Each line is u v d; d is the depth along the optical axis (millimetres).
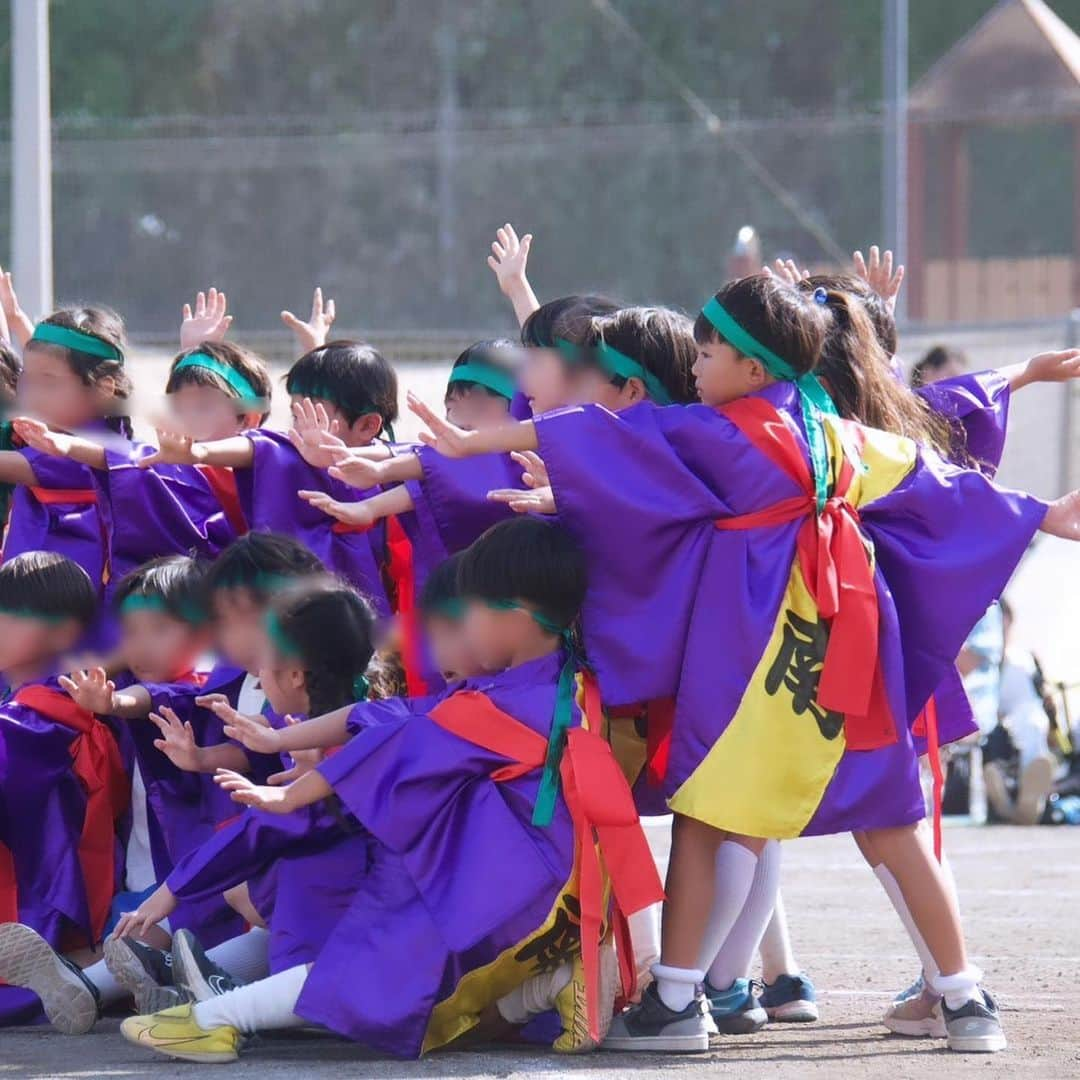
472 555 13406
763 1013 14453
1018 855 24844
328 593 14141
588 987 12781
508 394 16328
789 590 13203
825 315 14156
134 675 15695
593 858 12852
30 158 27906
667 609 13297
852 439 13672
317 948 13453
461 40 95938
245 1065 12875
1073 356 15844
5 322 19422
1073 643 36219
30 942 14117
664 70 90125
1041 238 79000
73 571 15664
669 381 14602
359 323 76938
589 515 13273
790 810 13031
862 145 78750
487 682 13414
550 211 80000
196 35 95438
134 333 58625
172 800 15305
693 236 79625
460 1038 13820
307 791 13102
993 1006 13672
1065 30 71375
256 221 76188
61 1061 13133
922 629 13570
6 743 14828
